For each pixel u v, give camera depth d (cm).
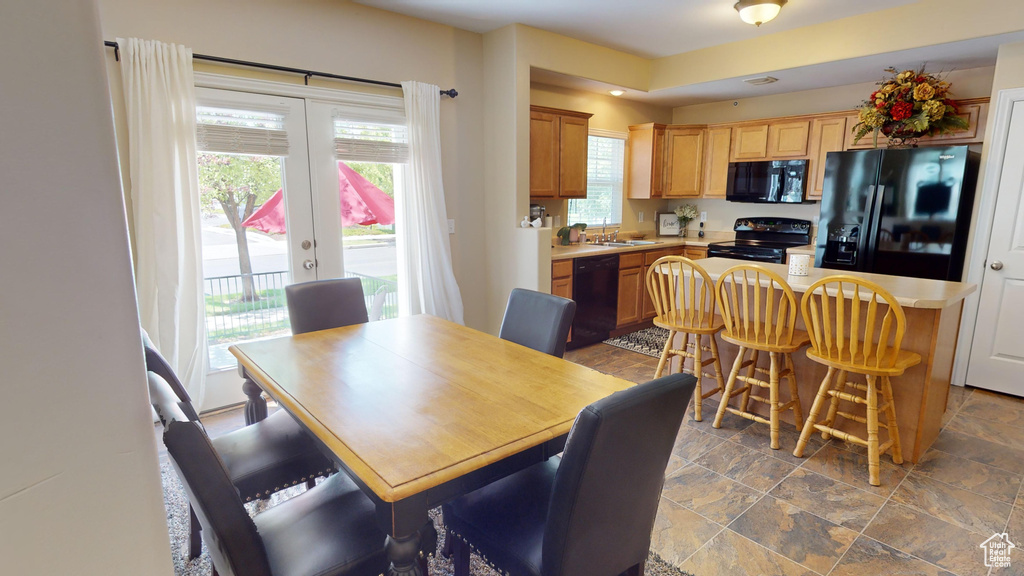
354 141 346
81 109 30
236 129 299
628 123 561
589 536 121
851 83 464
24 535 31
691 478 246
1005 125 338
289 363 194
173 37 277
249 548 112
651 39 424
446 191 405
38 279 30
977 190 355
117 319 33
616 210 573
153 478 36
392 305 386
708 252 536
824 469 253
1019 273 341
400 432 138
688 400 127
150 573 37
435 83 386
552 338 225
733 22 380
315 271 345
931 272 356
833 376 269
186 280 287
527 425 143
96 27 31
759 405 317
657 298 322
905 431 259
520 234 405
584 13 359
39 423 31
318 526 144
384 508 118
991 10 314
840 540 202
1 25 27
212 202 304
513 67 388
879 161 371
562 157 455
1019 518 214
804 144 483
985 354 359
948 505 223
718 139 538
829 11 358
